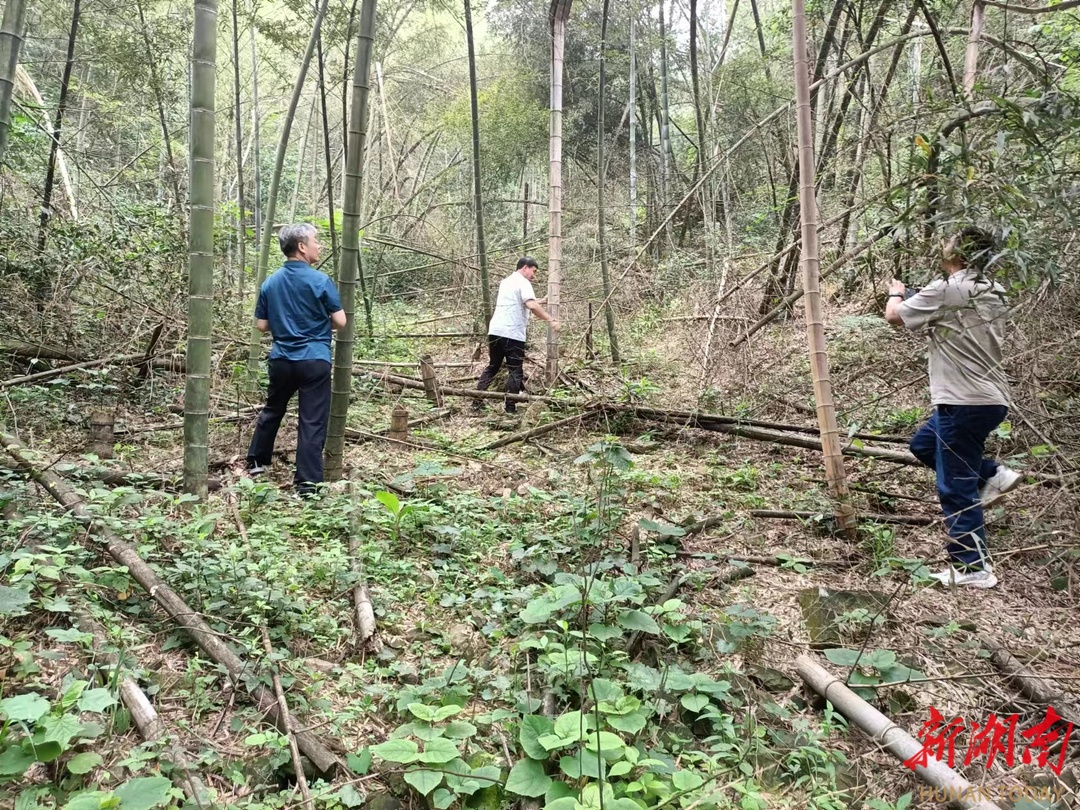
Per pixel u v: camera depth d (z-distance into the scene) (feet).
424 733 7.16
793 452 17.85
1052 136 11.28
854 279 22.68
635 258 23.84
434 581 10.92
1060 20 18.29
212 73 11.92
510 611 10.06
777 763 7.48
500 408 22.47
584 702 7.97
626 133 50.96
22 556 8.33
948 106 13.57
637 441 18.71
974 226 11.07
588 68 48.65
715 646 9.36
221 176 48.01
